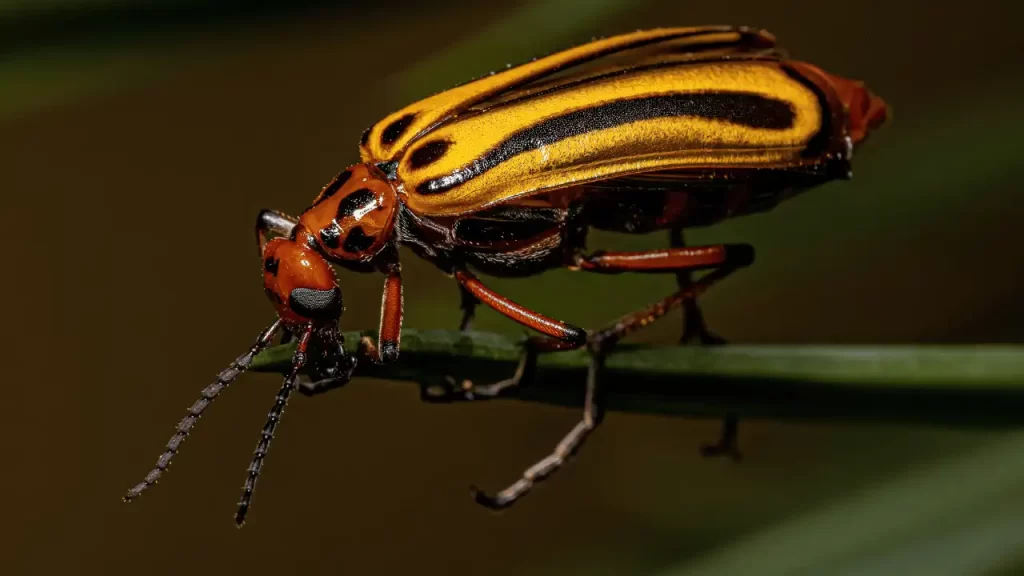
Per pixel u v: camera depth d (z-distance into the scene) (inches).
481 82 2.6
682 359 2.3
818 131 2.6
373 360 2.5
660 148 2.6
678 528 2.7
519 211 2.6
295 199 3.5
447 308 2.6
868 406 2.2
